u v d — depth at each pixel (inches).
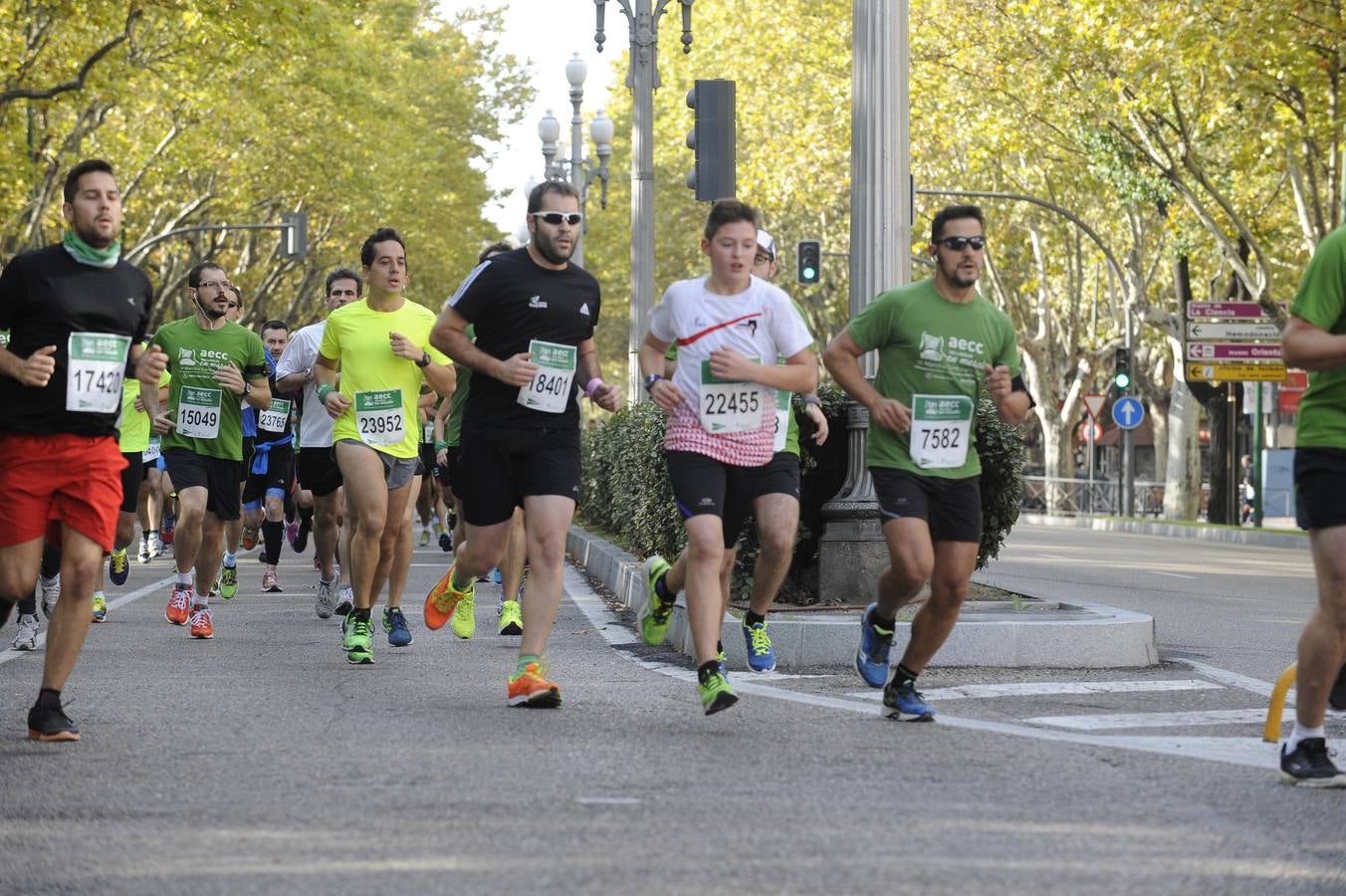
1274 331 2346.2
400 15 2989.7
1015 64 2080.5
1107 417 4338.1
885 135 779.4
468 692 558.9
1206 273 2719.0
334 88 2316.7
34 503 455.5
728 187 1115.9
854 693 580.7
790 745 453.7
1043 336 2925.7
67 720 463.5
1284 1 1648.6
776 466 509.7
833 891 302.8
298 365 770.2
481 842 339.0
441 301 3582.7
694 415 495.5
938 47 2148.1
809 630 650.2
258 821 358.6
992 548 760.3
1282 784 409.7
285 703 531.5
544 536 521.7
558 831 348.5
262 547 1505.9
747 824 355.6
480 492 530.0
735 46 2960.1
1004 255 2942.9
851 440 761.0
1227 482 2437.3
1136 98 1950.1
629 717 503.2
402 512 655.8
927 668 649.0
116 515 466.3
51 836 347.3
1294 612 953.5
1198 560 1561.3
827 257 3078.2
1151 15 1753.2
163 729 479.5
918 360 479.5
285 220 2447.1
